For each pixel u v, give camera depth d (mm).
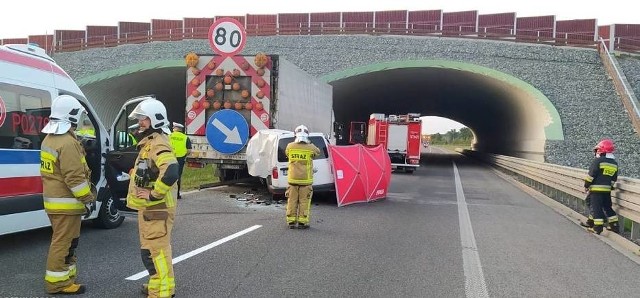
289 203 8914
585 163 26875
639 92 29984
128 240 7449
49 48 38250
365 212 11148
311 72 33781
